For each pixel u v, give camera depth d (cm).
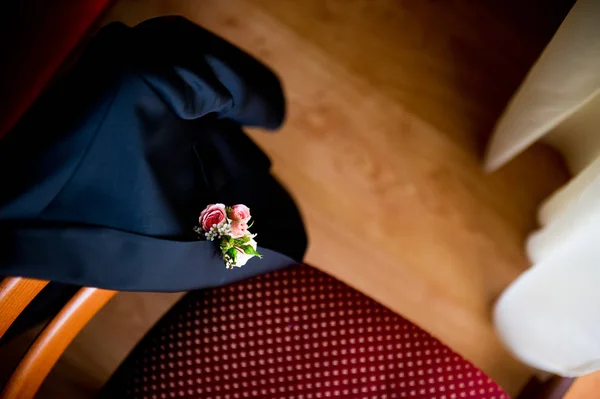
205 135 119
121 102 105
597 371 122
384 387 120
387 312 123
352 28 172
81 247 104
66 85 108
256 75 128
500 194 163
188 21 120
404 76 169
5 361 150
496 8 171
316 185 165
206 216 110
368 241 163
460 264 161
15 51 152
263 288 124
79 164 104
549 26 170
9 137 108
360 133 167
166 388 121
